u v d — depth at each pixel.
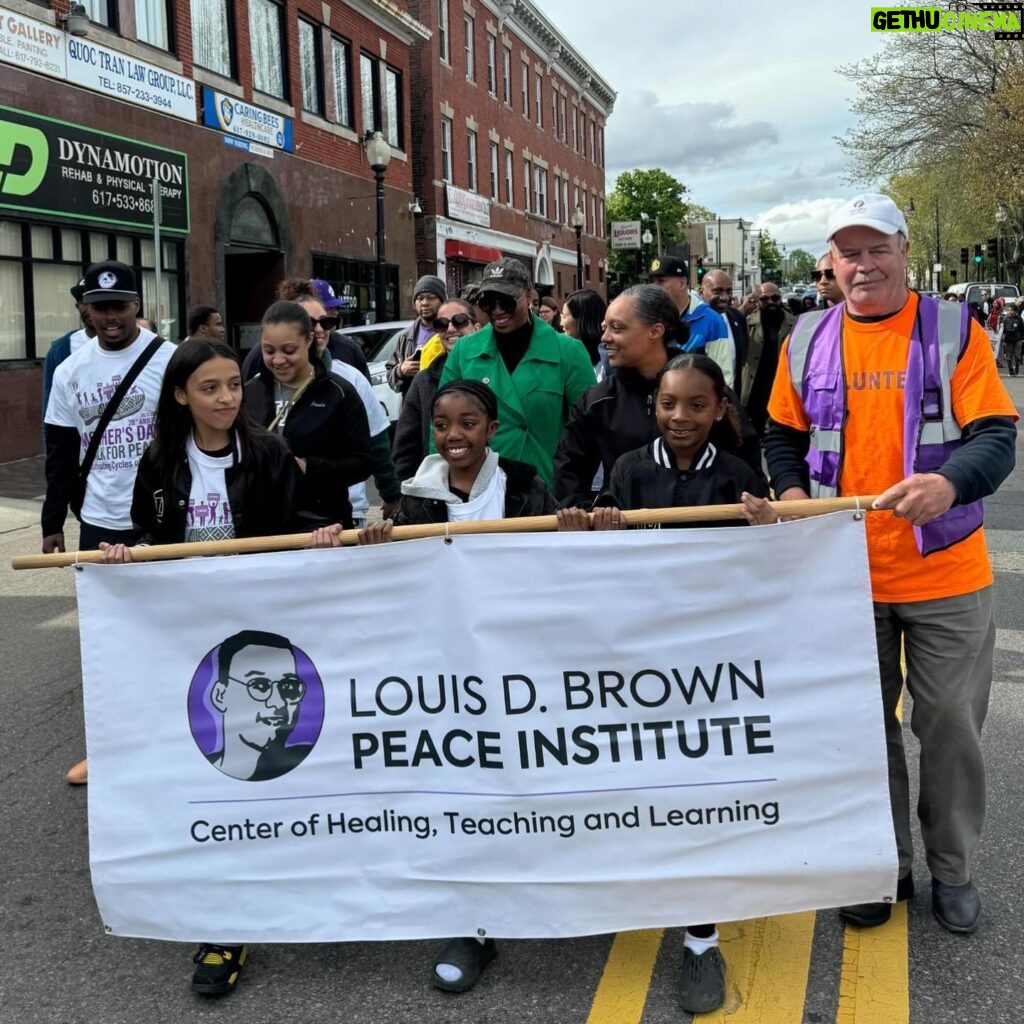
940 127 29.56
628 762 2.83
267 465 3.28
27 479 11.91
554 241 39.62
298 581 2.92
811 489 3.10
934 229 54.53
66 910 3.29
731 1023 2.61
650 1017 2.65
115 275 4.17
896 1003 2.66
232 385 3.13
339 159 21.80
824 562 2.81
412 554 2.89
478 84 30.97
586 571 2.85
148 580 2.96
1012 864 3.35
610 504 3.26
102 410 4.27
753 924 3.08
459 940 2.88
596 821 2.83
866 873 2.79
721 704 2.83
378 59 23.77
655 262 6.00
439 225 27.70
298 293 5.97
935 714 2.89
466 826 2.86
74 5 13.44
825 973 2.82
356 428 4.25
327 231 21.17
